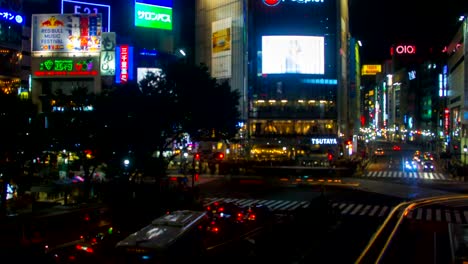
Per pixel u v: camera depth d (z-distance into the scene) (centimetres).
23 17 8019
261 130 11094
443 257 2798
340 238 3353
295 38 11012
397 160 11569
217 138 4928
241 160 8869
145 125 4225
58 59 8069
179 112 4428
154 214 3500
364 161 10581
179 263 1903
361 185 6769
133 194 4009
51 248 2497
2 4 7594
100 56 8075
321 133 11006
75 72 8056
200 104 4453
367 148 15188
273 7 11044
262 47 11056
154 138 4356
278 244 2650
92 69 8062
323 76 11050
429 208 4891
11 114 3394
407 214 4512
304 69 11012
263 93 11088
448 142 12962
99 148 4181
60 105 4303
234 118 4766
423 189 6412
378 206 5016
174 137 4850
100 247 2381
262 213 3672
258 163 8588
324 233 3425
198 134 4866
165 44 12106
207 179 7425
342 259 2708
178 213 2203
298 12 11044
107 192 4056
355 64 14888
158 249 1817
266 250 2544
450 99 13500
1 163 3462
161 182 5259
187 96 4419
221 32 11800
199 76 4562
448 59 14425
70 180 5122
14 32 7850
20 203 4181
